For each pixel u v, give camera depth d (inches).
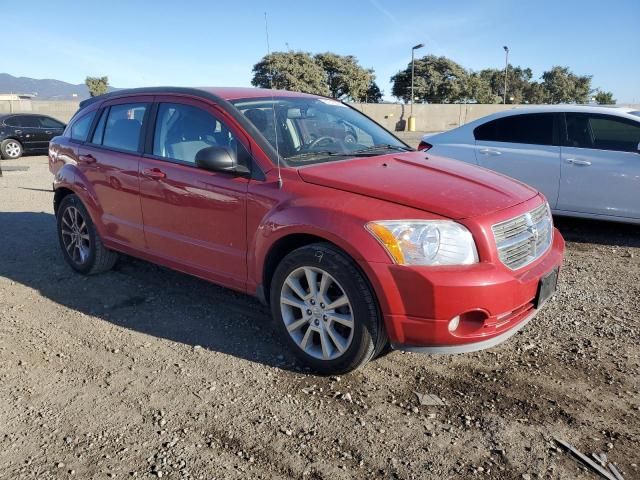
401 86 2321.6
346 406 118.2
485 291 112.0
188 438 107.7
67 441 107.0
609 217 248.7
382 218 117.0
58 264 217.9
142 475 97.6
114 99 189.6
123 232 179.8
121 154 177.2
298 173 134.0
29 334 154.5
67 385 127.4
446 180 134.7
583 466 99.0
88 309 171.9
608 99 2258.9
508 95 2874.0
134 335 153.3
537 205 137.3
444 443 105.7
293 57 1779.0
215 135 151.9
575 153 252.1
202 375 131.3
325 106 181.0
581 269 209.6
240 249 143.6
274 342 148.1
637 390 123.3
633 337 149.7
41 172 526.0
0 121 653.3
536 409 116.4
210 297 180.4
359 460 101.1
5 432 110.0
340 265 120.3
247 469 99.0
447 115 1624.0
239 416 114.8
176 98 165.8
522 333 152.8
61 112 1444.4
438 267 113.0
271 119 153.6
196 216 153.0
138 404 119.3
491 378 129.2
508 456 101.7
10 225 287.6
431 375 130.8
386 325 117.9
